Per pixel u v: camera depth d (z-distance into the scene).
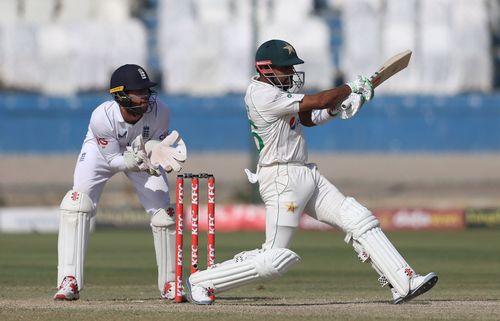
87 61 116.88
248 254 26.45
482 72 117.88
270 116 25.78
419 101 115.56
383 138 115.31
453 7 117.25
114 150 28.94
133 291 35.19
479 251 59.81
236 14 116.62
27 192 104.00
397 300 26.81
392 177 109.38
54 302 29.03
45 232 81.81
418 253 58.28
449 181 107.88
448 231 81.81
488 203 101.81
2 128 112.06
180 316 24.22
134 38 116.62
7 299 30.91
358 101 25.77
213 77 115.31
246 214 84.19
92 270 46.50
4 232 81.44
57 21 118.12
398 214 84.38
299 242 69.19
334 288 37.09
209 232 26.97
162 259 29.69
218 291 26.89
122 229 84.69
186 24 115.06
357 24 115.56
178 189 27.38
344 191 106.12
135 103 28.12
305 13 116.12
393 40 115.88
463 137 115.50
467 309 26.09
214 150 113.00
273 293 34.25
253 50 87.25
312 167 26.55
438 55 116.88
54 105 112.94
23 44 116.44
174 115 113.00
